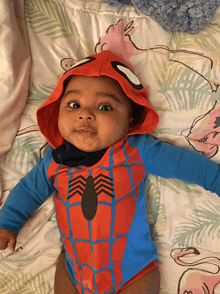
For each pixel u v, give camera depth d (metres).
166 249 0.86
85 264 0.75
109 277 0.74
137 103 0.79
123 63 0.79
